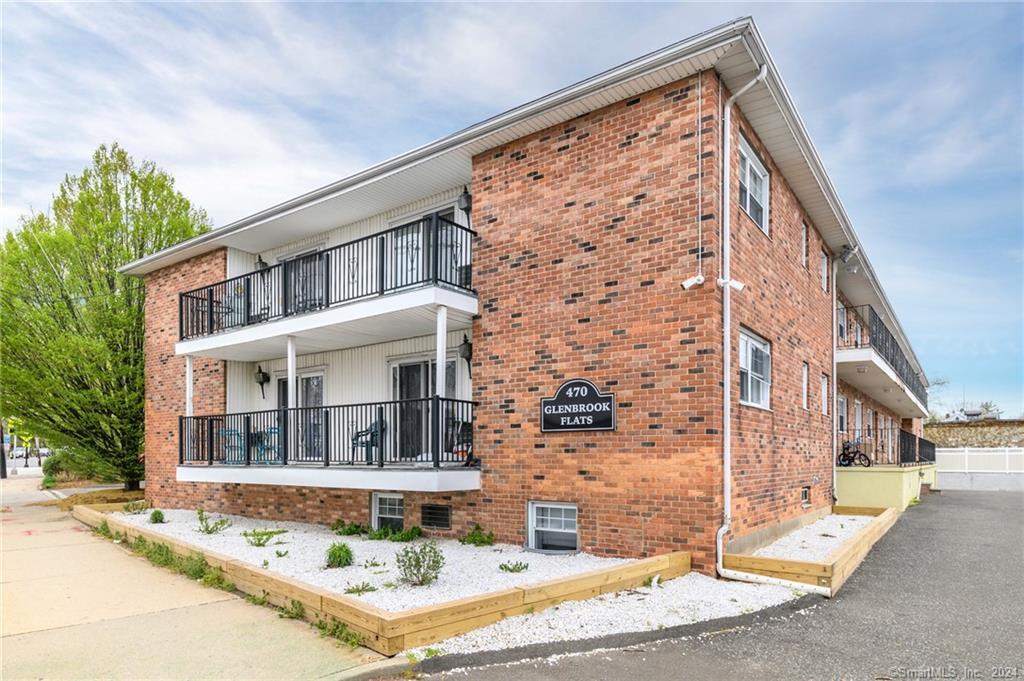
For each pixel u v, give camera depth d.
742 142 10.03
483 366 10.40
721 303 8.54
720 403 8.34
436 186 12.13
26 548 11.29
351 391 13.54
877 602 7.25
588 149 9.55
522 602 6.30
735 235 9.25
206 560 8.62
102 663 5.39
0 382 17.02
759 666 5.34
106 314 18.30
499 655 5.42
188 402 14.50
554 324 9.65
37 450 51.91
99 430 18.52
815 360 13.95
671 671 5.22
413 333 12.09
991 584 8.12
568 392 9.36
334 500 12.66
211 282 15.88
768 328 10.69
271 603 7.12
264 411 12.66
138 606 7.19
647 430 8.59
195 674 5.11
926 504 19.23
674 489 8.32
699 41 8.03
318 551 9.73
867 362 16.28
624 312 8.97
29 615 6.88
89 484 26.30
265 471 11.91
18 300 17.41
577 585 6.77
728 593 7.23
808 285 13.62
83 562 9.92
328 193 12.62
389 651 5.36
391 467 10.21
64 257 18.22
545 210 9.92
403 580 7.36
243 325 13.34
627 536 8.65
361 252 12.84
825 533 11.38
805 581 7.52
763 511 10.02
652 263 8.78
